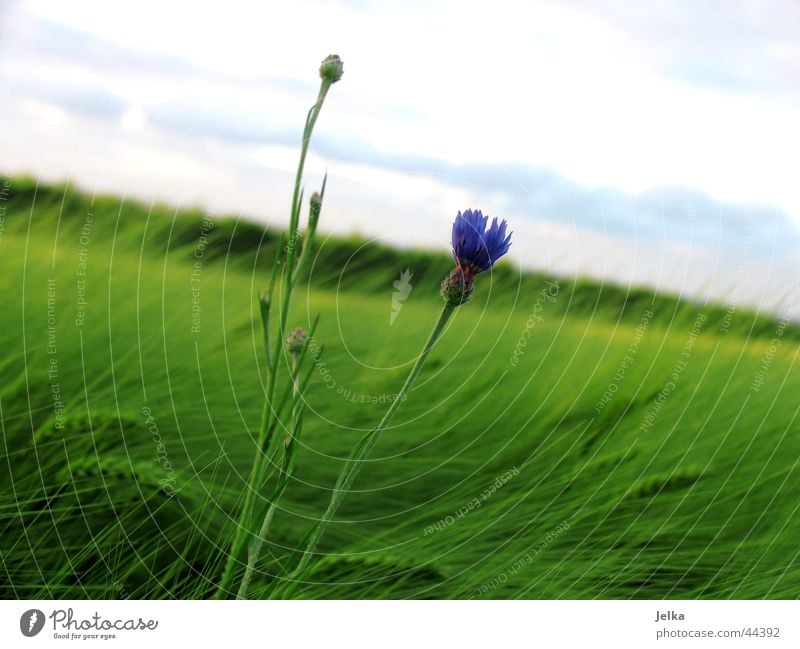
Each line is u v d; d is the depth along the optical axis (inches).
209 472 15.2
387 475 15.8
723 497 15.1
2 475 13.6
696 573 14.8
